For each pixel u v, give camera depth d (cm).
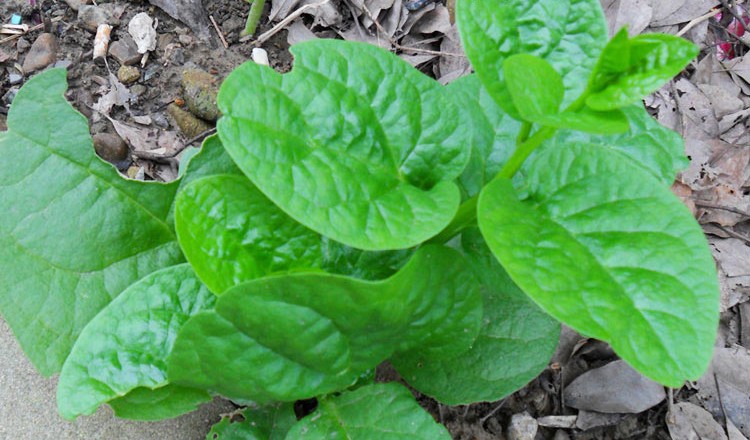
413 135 63
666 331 57
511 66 57
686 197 83
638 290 58
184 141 79
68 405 62
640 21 87
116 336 64
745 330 80
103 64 80
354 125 62
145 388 64
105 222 68
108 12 81
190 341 60
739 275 81
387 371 75
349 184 60
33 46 80
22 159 67
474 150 66
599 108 57
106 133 78
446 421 76
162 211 69
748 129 86
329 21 85
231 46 83
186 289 65
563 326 78
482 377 68
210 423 72
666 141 67
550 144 64
